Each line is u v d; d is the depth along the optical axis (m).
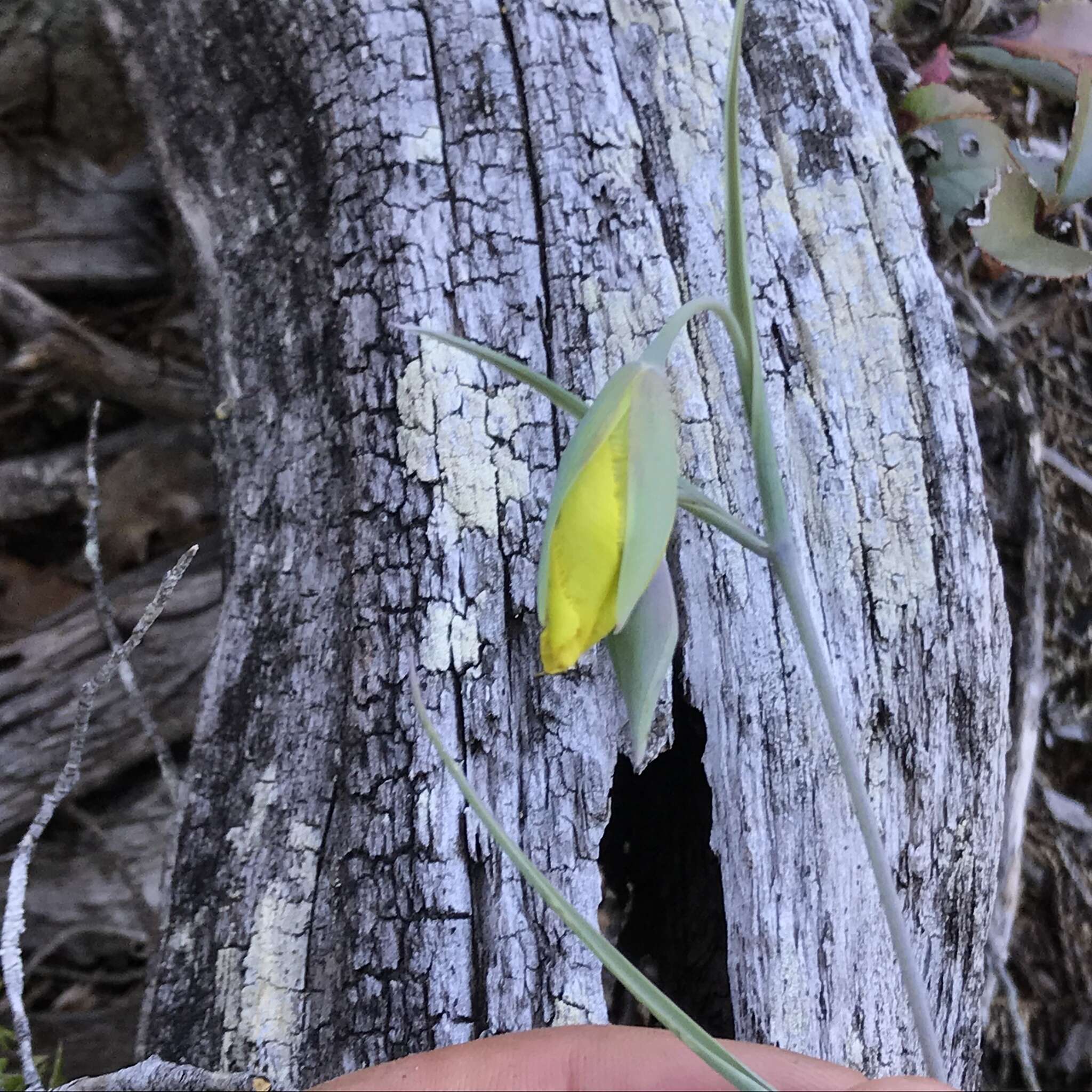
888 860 0.18
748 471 0.18
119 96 0.28
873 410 0.18
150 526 0.30
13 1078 0.22
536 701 0.17
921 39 0.28
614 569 0.12
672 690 0.18
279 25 0.19
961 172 0.24
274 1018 0.18
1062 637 0.27
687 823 0.20
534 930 0.17
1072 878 0.26
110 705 0.27
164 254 0.30
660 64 0.19
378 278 0.18
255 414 0.20
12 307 0.26
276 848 0.18
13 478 0.29
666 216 0.18
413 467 0.18
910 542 0.18
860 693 0.18
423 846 0.17
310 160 0.20
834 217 0.19
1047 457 0.27
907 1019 0.18
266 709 0.19
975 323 0.27
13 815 0.27
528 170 0.18
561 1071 0.15
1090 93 0.24
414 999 0.17
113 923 0.27
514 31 0.19
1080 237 0.27
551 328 0.18
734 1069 0.11
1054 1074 0.25
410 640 0.17
